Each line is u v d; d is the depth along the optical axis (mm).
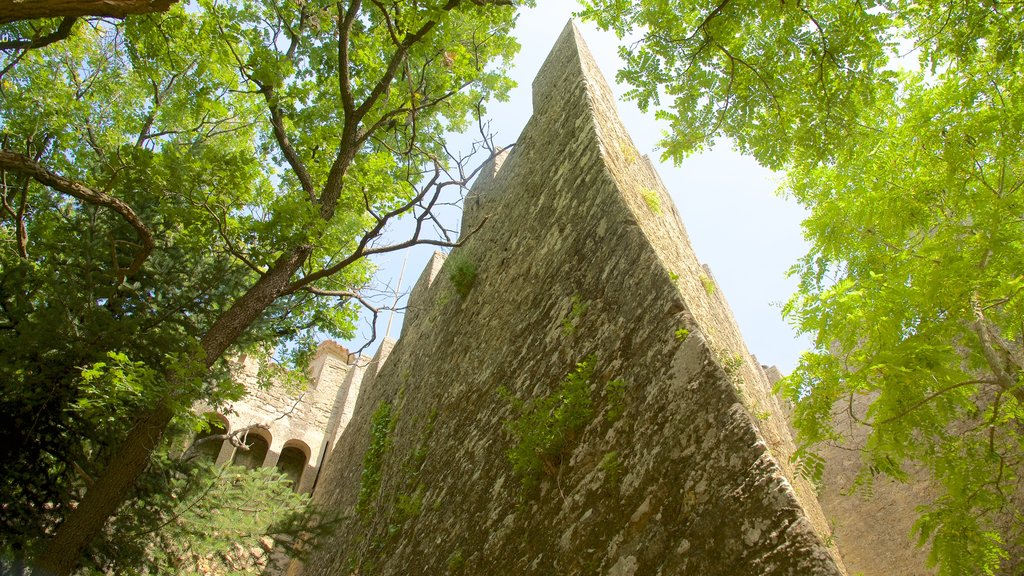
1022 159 4977
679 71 5988
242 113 10867
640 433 4297
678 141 6234
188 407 5707
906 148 5535
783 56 5547
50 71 10336
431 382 10117
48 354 6559
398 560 7004
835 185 6320
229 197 7293
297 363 10688
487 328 8625
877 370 4359
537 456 5133
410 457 8797
